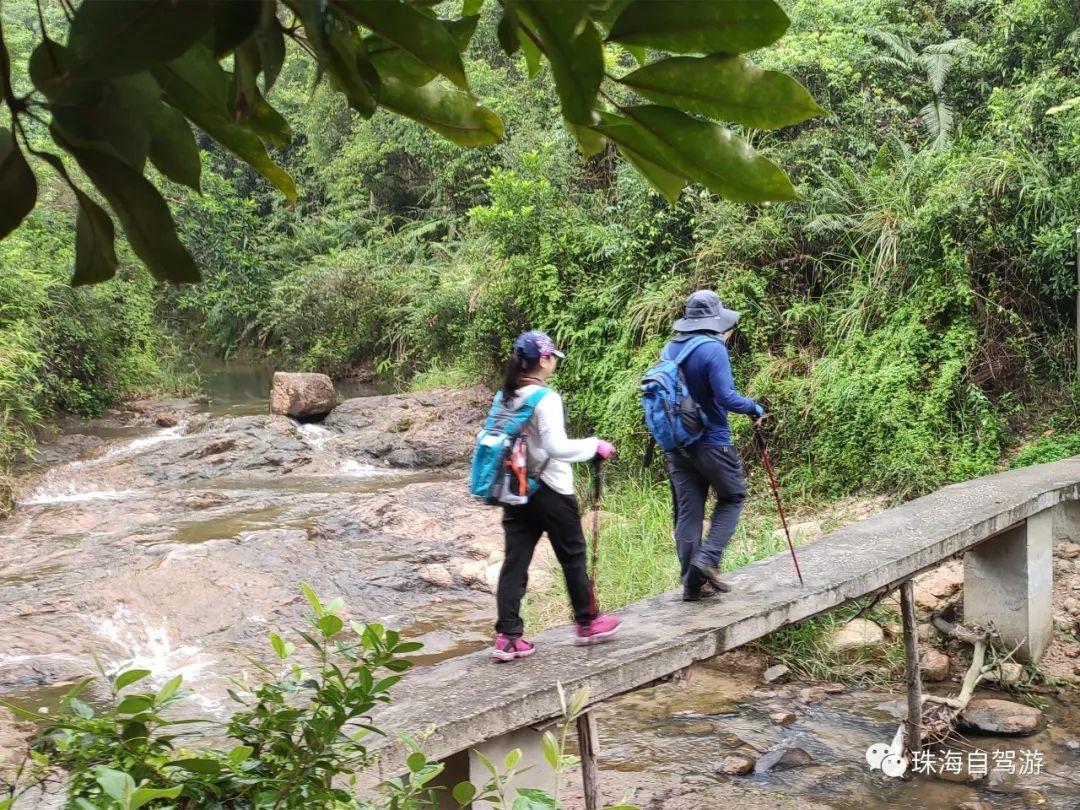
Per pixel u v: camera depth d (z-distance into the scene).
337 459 11.91
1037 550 5.78
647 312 9.53
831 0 12.02
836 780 4.64
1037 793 4.45
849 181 9.28
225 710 5.51
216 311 23.88
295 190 1.07
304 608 7.11
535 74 0.86
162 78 0.89
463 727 3.13
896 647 5.96
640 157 0.91
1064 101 8.52
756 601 4.32
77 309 15.28
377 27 0.77
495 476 3.67
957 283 7.88
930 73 10.42
